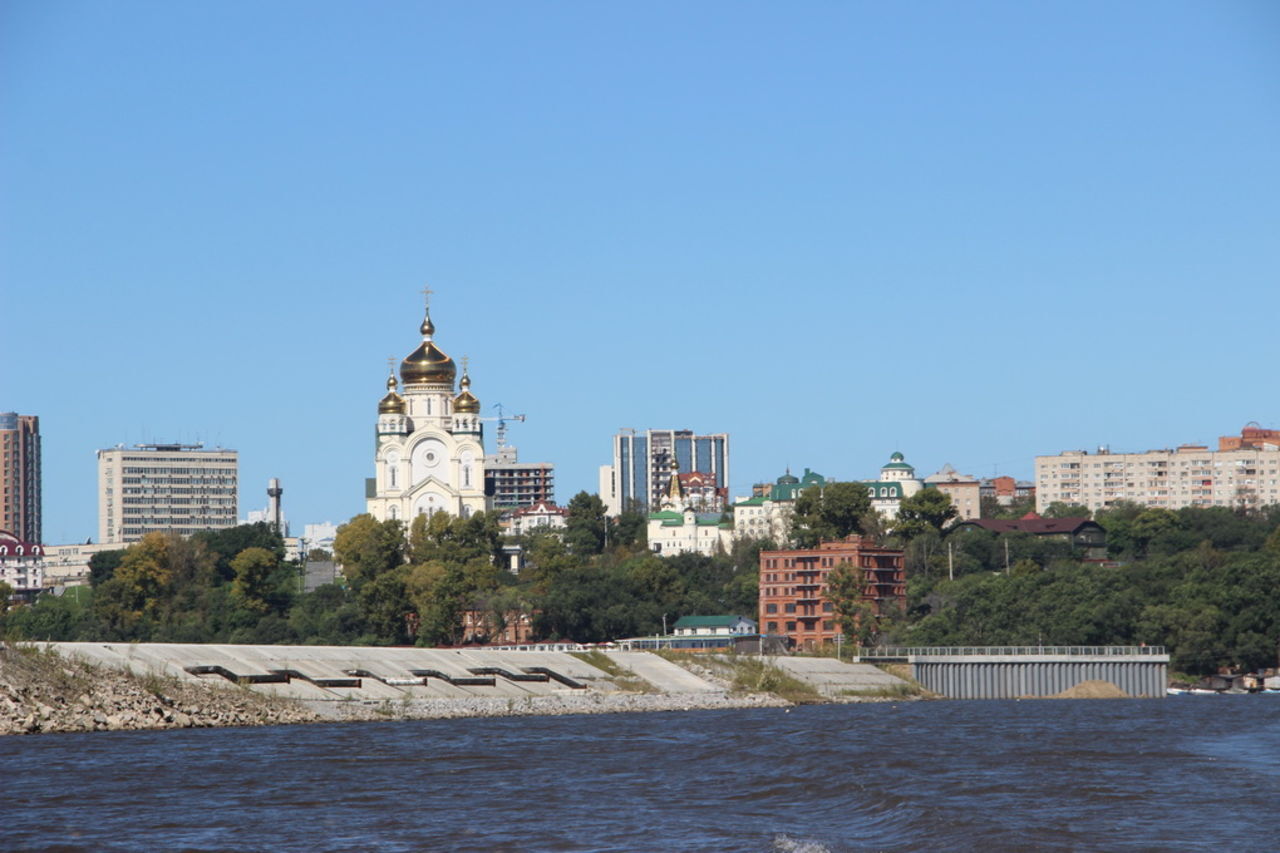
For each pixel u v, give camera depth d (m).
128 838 129.50
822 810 145.00
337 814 142.25
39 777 165.88
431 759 187.50
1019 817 137.50
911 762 185.00
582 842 127.00
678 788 160.25
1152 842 124.56
